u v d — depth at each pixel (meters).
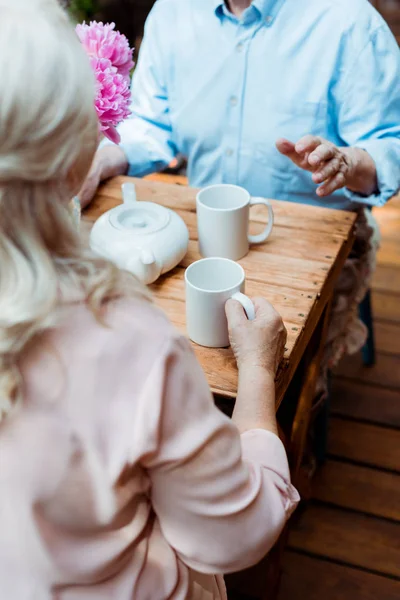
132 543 0.64
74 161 0.53
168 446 0.59
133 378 0.57
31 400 0.56
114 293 0.58
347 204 1.52
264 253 1.19
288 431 1.44
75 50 0.52
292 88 1.45
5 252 0.51
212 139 1.57
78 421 0.56
